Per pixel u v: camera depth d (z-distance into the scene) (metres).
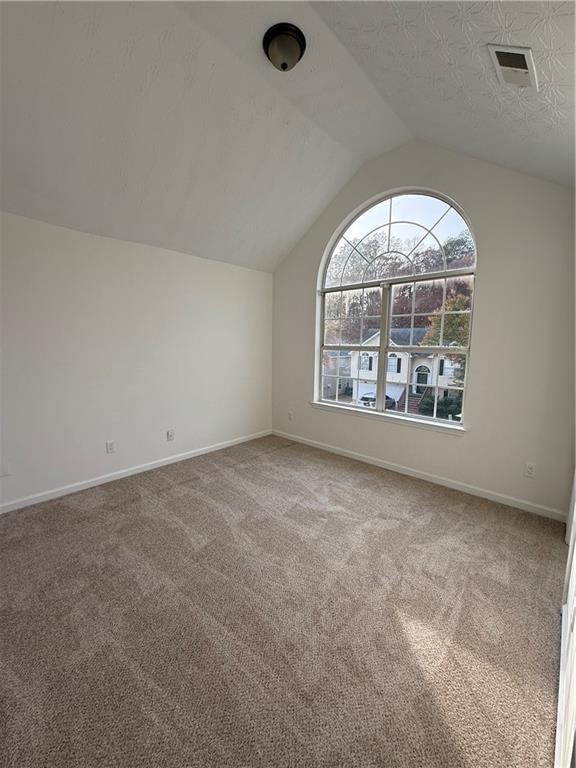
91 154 2.26
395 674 1.35
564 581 1.84
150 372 3.31
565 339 2.39
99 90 1.94
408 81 1.94
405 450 3.29
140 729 1.15
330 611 1.66
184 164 2.58
